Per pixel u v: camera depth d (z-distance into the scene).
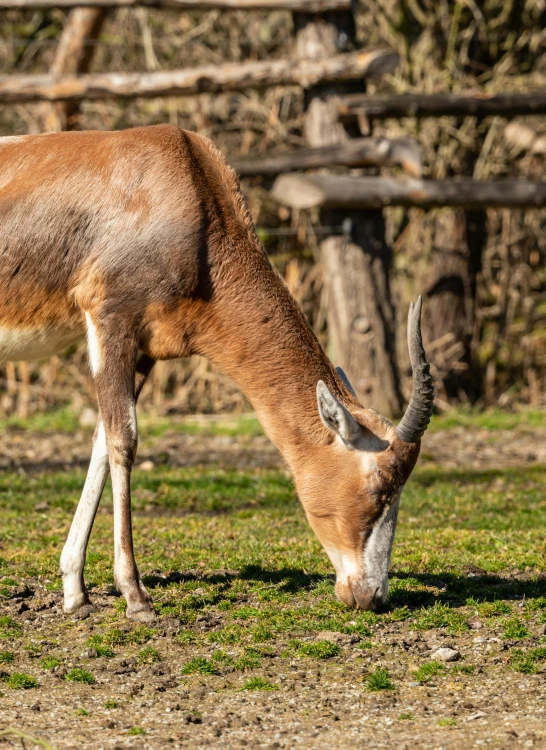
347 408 18.92
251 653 18.00
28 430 44.50
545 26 55.06
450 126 51.25
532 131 53.19
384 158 42.56
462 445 41.59
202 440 42.28
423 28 53.12
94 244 19.05
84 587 19.98
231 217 19.78
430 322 50.81
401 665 17.67
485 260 53.25
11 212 19.33
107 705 15.92
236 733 14.93
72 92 42.69
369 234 43.47
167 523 27.47
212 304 19.39
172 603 20.12
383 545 18.88
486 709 15.80
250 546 24.62
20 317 19.62
